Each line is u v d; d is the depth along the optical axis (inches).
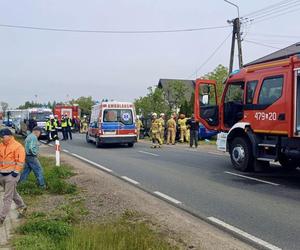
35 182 410.0
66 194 379.6
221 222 287.0
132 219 289.7
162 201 355.9
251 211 317.1
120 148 912.3
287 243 242.2
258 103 487.2
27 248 220.4
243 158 517.7
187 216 306.7
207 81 593.6
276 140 464.8
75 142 1130.0
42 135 1225.4
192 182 446.6
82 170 530.0
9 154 285.3
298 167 532.4
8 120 2417.6
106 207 324.8
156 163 618.5
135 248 214.7
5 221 285.4
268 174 502.6
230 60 1119.0
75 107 1918.1
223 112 566.9
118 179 474.0
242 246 237.6
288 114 439.5
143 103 2064.5
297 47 776.9
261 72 487.5
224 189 405.4
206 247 231.6
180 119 1104.8
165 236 249.4
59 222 261.7
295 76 432.8
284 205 336.2
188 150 853.2
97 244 217.6
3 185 287.3
